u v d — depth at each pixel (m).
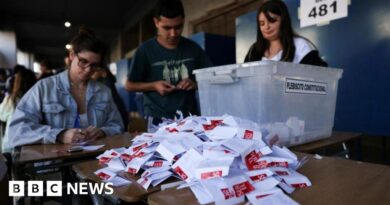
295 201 0.56
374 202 0.55
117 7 7.95
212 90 1.19
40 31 11.00
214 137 0.77
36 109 1.41
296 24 2.35
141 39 7.66
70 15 8.62
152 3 6.63
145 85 1.73
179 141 0.79
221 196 0.57
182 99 1.78
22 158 1.02
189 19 5.11
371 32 1.94
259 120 1.01
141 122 1.83
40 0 7.33
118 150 0.96
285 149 0.79
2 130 2.68
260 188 0.61
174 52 1.81
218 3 4.27
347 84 2.08
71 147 1.20
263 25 1.42
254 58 1.56
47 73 4.09
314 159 0.86
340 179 0.68
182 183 0.68
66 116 1.48
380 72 1.91
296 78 1.07
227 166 0.62
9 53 9.17
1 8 8.03
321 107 1.20
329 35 2.15
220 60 3.55
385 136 2.09
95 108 1.57
